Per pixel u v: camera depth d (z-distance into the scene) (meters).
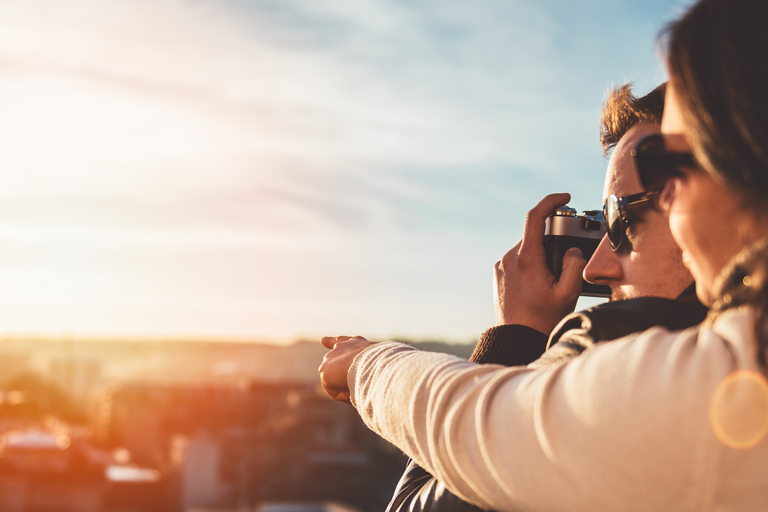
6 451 92.38
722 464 0.57
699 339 0.62
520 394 0.67
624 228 0.89
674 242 0.85
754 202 0.62
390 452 68.69
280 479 68.06
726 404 0.57
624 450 0.59
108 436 138.62
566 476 0.61
